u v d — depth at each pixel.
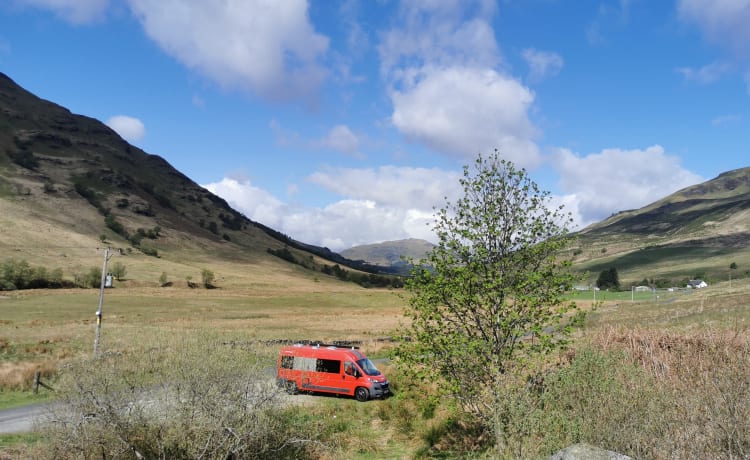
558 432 8.55
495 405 9.79
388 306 128.50
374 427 15.35
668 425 7.90
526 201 11.72
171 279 169.75
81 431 8.50
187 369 8.95
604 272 183.88
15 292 107.12
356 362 21.77
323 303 134.38
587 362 9.34
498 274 11.26
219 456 8.80
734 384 8.28
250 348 10.30
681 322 33.62
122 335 41.19
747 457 6.80
